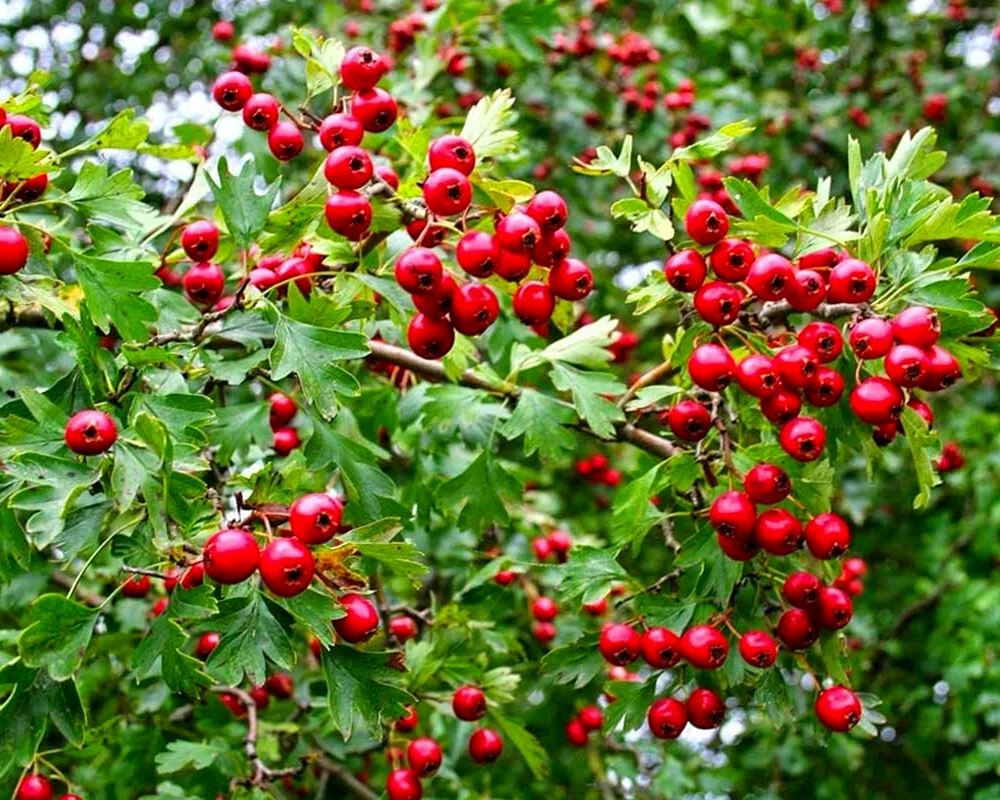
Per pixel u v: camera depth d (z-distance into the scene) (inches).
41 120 17.3
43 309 16.5
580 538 23.8
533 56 24.4
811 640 16.6
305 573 14.8
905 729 34.9
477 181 16.1
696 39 34.4
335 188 16.2
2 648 20.0
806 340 16.1
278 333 15.9
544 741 25.5
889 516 35.7
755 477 16.2
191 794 18.9
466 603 19.7
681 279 16.1
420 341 16.4
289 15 32.7
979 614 29.5
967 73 36.9
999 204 33.7
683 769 24.5
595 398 17.2
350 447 16.8
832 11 36.8
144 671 15.0
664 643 16.7
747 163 28.7
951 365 16.0
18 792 16.8
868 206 16.2
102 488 15.1
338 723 15.4
